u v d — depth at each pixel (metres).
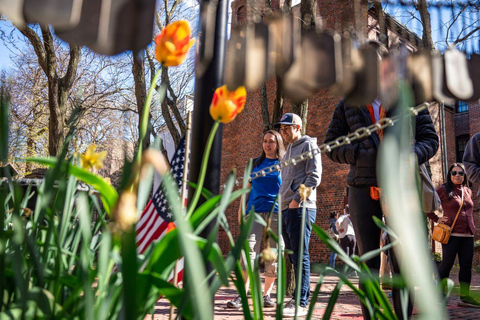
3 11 0.70
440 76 1.07
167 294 0.67
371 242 2.47
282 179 3.86
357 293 0.86
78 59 10.93
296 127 3.93
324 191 13.52
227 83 0.85
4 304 0.67
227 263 0.63
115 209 0.48
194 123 1.33
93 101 13.51
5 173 0.74
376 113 2.50
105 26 0.75
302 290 3.58
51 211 0.75
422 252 0.35
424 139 2.55
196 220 0.76
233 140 16.70
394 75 1.04
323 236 0.81
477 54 1.10
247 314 0.76
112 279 0.71
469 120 16.91
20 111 14.07
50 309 0.60
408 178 0.42
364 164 2.47
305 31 0.96
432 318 0.32
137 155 0.68
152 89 0.79
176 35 0.80
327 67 0.96
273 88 15.28
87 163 0.87
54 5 0.72
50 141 10.45
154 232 1.63
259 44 0.91
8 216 0.86
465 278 4.49
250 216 0.67
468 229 4.48
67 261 0.87
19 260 0.55
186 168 1.56
